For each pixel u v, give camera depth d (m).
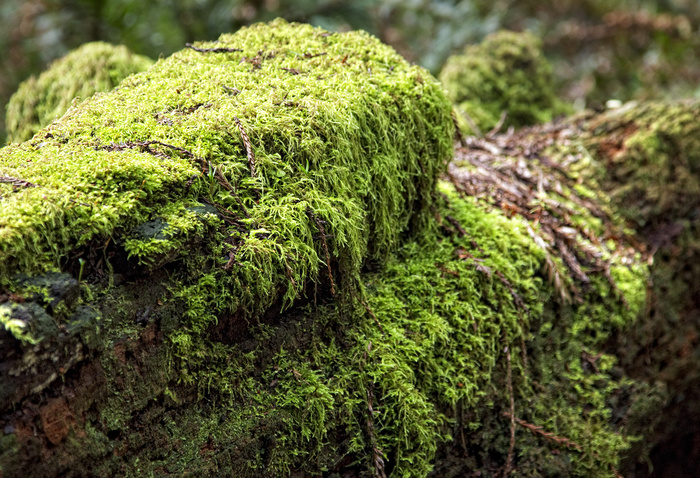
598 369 1.37
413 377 1.20
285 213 1.13
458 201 1.35
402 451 1.19
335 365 1.18
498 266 1.29
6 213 1.04
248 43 1.27
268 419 1.13
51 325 1.03
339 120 1.17
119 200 1.08
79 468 1.05
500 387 1.28
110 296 1.07
